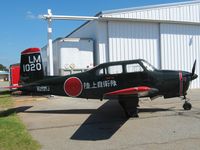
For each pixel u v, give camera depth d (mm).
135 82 9711
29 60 10961
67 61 16672
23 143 6301
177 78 9680
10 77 19766
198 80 19094
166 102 12047
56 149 5934
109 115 9570
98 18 16406
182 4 18484
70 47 16750
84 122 8586
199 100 12688
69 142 6438
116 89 9883
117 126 7875
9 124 8258
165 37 18172
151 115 9227
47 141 6566
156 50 17969
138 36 17453
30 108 11734
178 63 18547
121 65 9867
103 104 12234
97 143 6285
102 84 10008
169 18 18188
